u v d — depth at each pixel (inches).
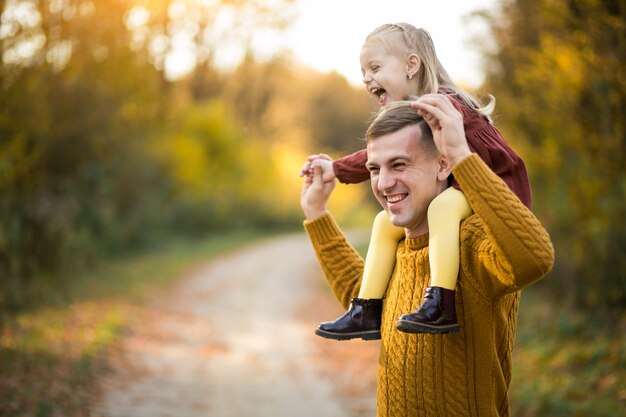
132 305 600.4
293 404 308.3
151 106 757.3
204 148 1486.2
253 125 1888.5
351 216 2269.9
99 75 566.3
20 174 474.3
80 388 291.1
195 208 1390.3
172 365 374.3
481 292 84.3
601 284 381.7
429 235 85.9
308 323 615.2
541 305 463.2
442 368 85.6
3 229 478.0
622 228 358.3
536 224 77.9
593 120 359.6
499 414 89.0
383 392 91.7
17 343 343.0
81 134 598.2
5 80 409.7
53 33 436.8
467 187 79.0
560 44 344.5
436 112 80.8
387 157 86.2
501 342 87.4
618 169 357.4
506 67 431.8
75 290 605.0
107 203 760.3
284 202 1939.0
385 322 93.0
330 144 2787.9
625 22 311.3
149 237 1088.2
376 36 102.5
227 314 631.2
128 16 533.0
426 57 100.4
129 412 268.2
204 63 1513.3
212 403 297.7
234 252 1280.8
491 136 92.7
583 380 291.4
